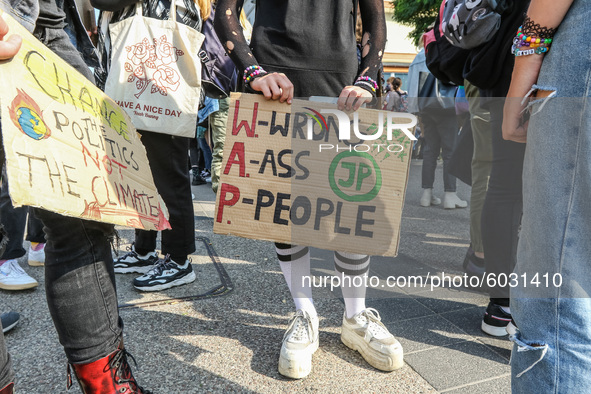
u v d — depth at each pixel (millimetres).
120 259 2363
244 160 1239
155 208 1283
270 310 1933
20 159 785
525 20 912
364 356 1524
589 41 801
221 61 2148
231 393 1356
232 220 1243
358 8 1585
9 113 794
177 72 1959
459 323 1581
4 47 818
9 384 944
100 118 1143
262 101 1234
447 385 1368
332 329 1755
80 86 1100
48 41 1485
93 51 1901
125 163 1190
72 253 1067
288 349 1441
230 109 1247
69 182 897
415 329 1459
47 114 909
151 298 2033
